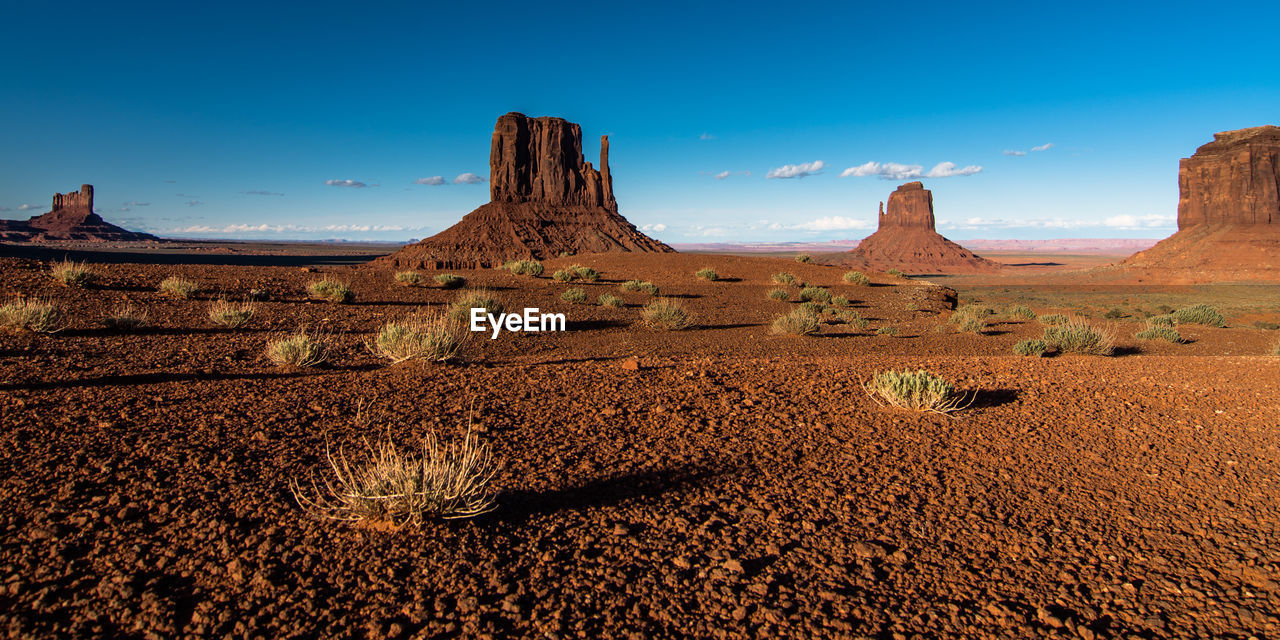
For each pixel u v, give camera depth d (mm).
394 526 3609
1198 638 2871
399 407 6266
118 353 9172
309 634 2688
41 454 4496
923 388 6863
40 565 3102
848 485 4621
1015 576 3408
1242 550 3709
